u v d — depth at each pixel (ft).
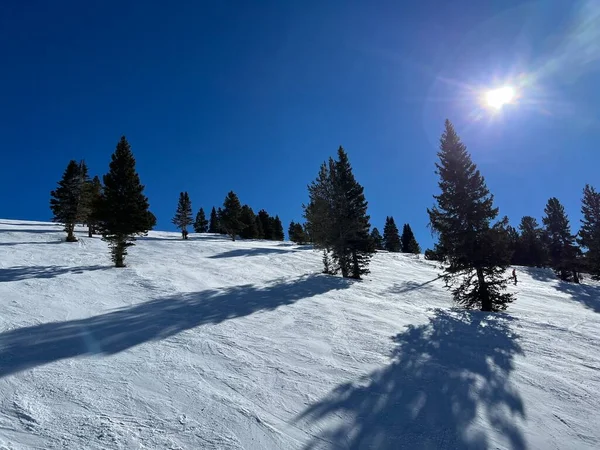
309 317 40.88
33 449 15.21
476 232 60.03
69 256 87.97
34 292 47.65
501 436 18.80
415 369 26.94
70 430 16.87
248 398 21.31
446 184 63.77
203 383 22.91
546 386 24.64
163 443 16.42
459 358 29.71
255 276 75.56
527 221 187.62
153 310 41.39
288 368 26.02
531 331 38.91
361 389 23.26
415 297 71.51
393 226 254.68
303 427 18.72
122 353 27.40
